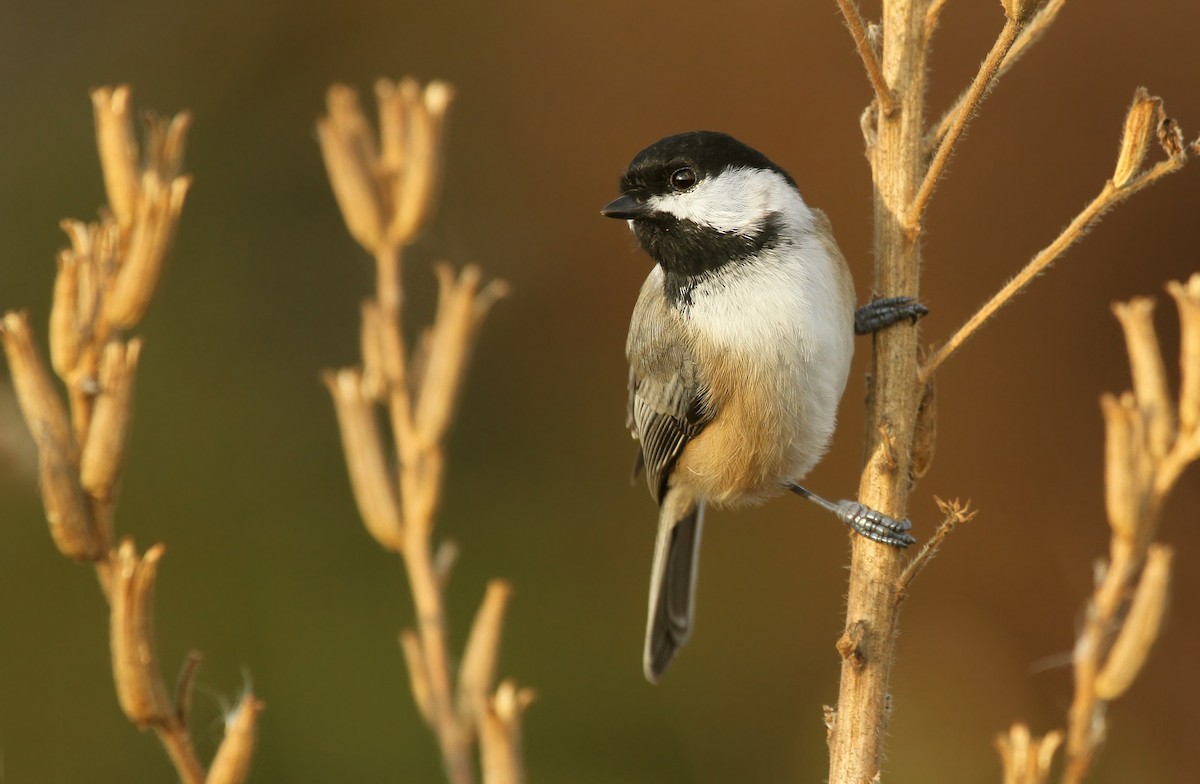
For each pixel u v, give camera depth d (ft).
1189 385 10.50
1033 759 10.68
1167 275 31.35
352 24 37.73
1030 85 32.40
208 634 31.60
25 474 15.75
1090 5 32.04
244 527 33.01
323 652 31.73
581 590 34.14
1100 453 31.24
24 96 36.76
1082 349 31.81
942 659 30.01
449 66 37.22
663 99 35.35
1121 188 12.73
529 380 35.94
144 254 12.78
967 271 32.40
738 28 34.86
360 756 30.66
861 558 14.35
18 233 34.88
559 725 32.32
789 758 31.58
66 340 12.58
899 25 14.96
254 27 37.60
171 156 13.74
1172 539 28.89
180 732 12.09
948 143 14.28
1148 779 26.76
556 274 36.19
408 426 14.25
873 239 15.28
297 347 35.45
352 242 36.42
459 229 36.17
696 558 25.89
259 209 36.58
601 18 36.37
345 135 14.75
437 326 14.29
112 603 12.32
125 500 32.68
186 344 34.78
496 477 35.35
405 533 14.03
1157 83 31.55
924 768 28.73
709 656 33.06
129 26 37.70
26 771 29.37
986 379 32.09
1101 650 10.73
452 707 13.50
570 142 36.22
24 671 29.94
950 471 31.76
